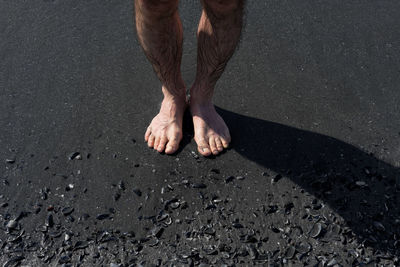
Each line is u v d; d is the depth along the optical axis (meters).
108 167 1.81
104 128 1.96
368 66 2.23
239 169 1.80
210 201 1.69
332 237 1.57
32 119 1.99
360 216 1.63
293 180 1.75
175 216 1.65
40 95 2.10
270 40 2.38
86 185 1.75
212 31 1.54
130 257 1.53
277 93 2.11
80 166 1.81
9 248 1.56
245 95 2.10
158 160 1.83
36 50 2.33
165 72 1.73
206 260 1.52
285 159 1.83
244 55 2.30
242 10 1.50
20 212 1.66
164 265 1.51
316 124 1.97
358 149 1.86
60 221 1.63
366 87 2.12
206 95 1.85
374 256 1.52
